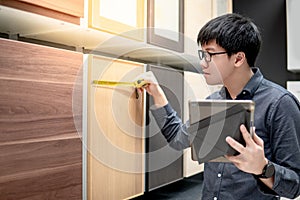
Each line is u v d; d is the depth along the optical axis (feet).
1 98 2.86
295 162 3.35
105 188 4.30
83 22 3.87
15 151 2.99
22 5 3.15
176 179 5.39
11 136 2.95
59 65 3.40
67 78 3.48
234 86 3.76
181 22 5.85
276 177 3.09
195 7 6.35
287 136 3.42
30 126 3.12
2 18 3.45
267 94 3.67
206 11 6.80
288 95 3.59
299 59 6.93
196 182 6.59
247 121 2.90
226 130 2.94
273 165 3.06
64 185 3.49
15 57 2.97
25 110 3.07
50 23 3.67
